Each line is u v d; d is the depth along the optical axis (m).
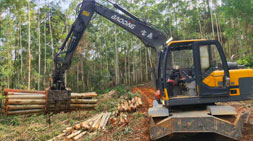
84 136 6.61
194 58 4.78
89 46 31.83
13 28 24.86
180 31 33.59
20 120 10.88
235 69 5.24
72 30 7.73
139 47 40.81
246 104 8.34
